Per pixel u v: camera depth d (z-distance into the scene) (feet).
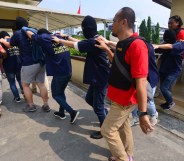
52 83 11.84
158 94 15.37
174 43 12.42
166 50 12.76
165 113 13.61
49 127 12.10
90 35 9.65
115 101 7.32
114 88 7.27
